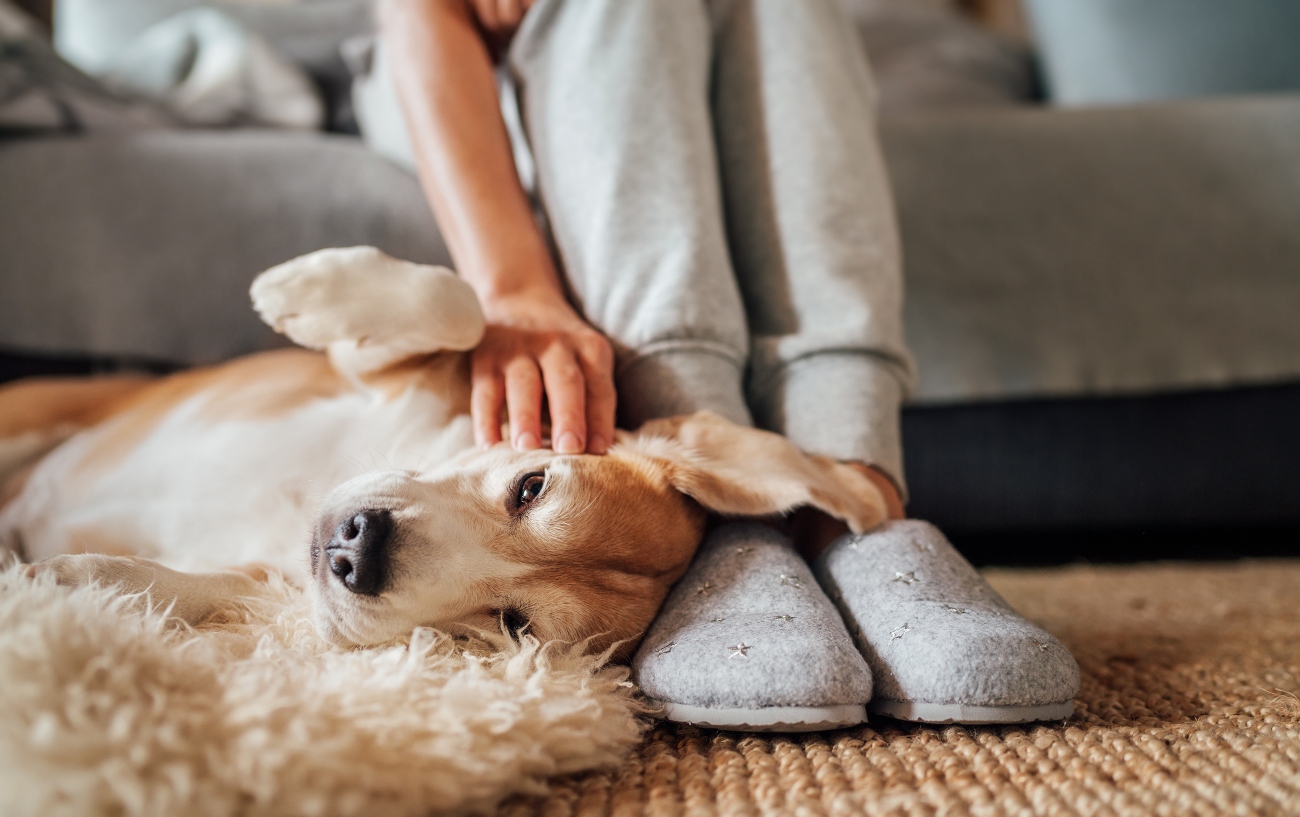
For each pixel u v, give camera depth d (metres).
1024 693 0.88
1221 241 2.03
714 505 1.13
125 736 0.65
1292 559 2.02
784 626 0.92
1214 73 2.67
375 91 1.91
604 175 1.35
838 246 1.36
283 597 1.12
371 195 1.83
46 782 0.62
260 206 1.85
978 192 2.07
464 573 1.04
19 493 1.63
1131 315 2.00
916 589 1.00
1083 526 2.04
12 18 2.16
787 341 1.31
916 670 0.90
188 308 1.86
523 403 1.16
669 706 0.92
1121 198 2.06
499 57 1.64
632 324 1.29
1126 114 2.16
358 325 1.17
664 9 1.41
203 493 1.40
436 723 0.74
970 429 2.01
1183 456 2.01
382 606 0.99
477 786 0.72
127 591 0.99
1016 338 1.99
